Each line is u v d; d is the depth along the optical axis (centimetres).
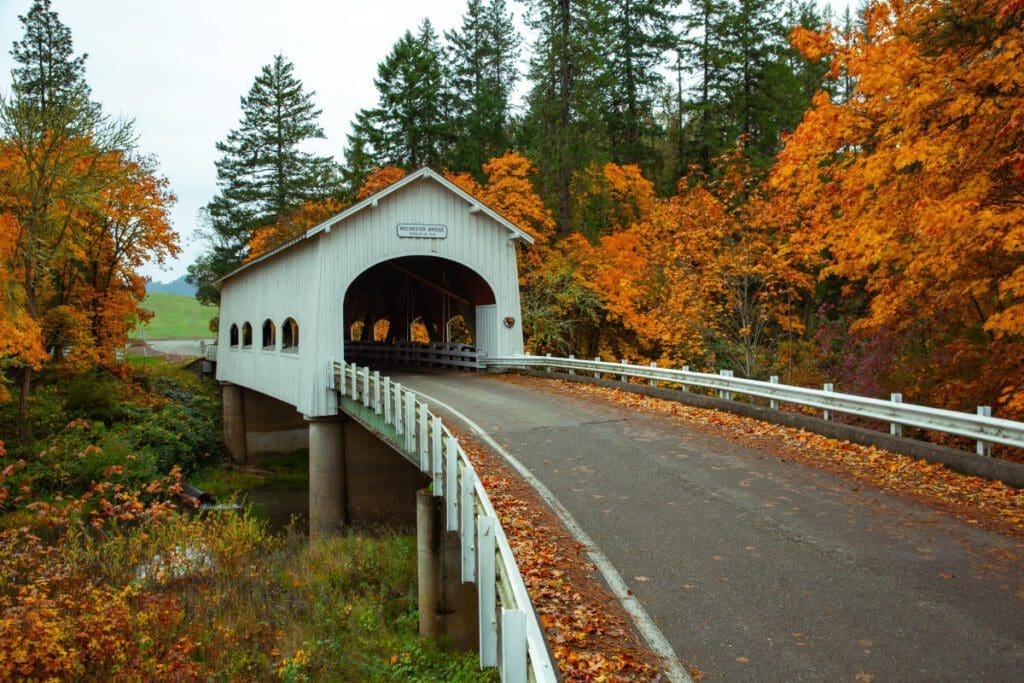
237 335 2767
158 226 2767
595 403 1408
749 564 576
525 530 673
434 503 864
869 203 1291
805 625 471
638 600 519
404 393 1188
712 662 430
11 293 1802
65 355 2531
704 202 2052
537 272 2692
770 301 2194
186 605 888
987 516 668
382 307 3092
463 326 3166
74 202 2052
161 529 1188
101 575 970
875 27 1253
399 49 3850
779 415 1102
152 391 2820
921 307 1321
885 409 921
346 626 890
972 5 1042
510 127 3634
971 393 1276
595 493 787
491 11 4078
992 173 1071
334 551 1228
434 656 794
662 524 679
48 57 2922
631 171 2922
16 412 2114
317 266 1780
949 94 1070
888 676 407
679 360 2242
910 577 539
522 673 319
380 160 3912
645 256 2417
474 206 1945
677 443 1019
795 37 1322
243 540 1177
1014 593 506
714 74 3312
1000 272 1127
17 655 667
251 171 4553
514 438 1085
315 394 1769
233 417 2698
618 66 3484
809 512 697
